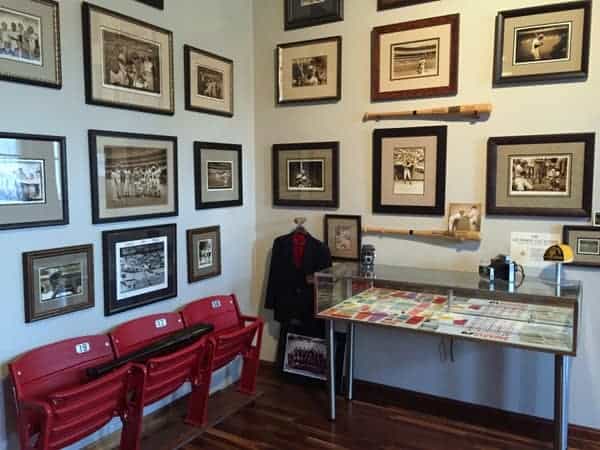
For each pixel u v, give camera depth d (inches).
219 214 127.6
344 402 120.6
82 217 92.4
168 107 109.9
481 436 104.5
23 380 79.2
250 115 138.2
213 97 123.4
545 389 107.6
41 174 84.8
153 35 105.4
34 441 79.8
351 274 113.4
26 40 81.5
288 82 132.6
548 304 90.6
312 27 128.5
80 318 92.8
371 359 126.2
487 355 112.7
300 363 131.5
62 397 75.8
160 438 101.9
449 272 113.7
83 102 91.6
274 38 134.0
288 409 116.6
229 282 132.1
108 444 99.5
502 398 111.9
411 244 120.3
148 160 105.5
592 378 102.7
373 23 120.3
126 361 89.2
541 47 102.8
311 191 131.6
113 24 96.3
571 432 103.6
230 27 128.6
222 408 115.6
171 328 107.5
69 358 87.2
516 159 106.7
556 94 102.4
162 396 96.3
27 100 82.4
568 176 102.2
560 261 96.4
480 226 111.7
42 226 85.2
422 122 116.4
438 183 115.2
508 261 102.6
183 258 116.6
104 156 95.6
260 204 140.3
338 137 127.0
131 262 102.5
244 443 101.7
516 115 106.3
